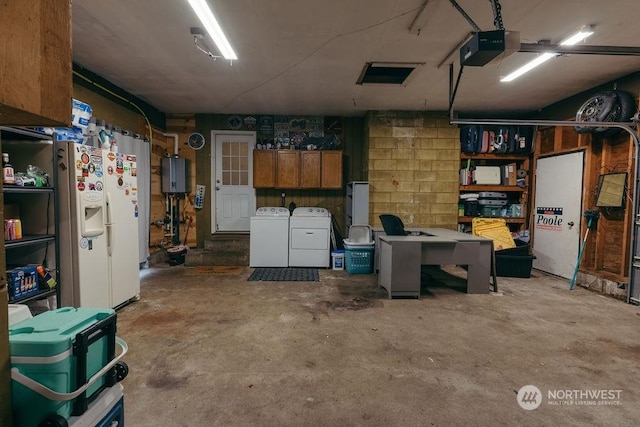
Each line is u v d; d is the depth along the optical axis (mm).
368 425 1783
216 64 3854
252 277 4855
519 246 5199
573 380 2225
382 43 3311
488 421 1824
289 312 3443
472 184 5957
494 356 2543
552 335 2922
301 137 6188
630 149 3975
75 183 2840
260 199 6262
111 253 3305
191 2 2600
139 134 5152
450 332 2979
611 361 2473
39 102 872
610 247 4367
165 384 2135
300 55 3594
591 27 2953
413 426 1779
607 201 4223
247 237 6102
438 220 5879
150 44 3350
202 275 4961
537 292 4238
